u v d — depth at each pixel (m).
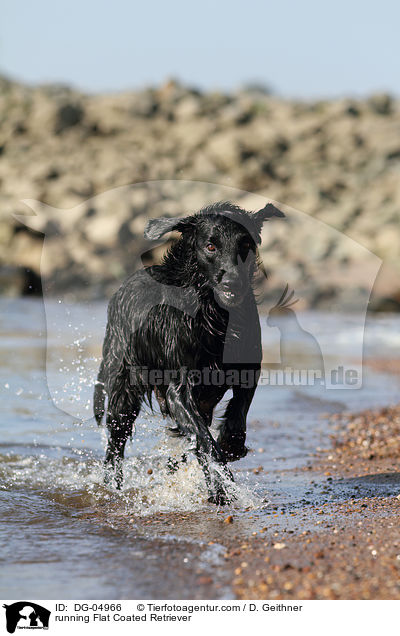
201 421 9.09
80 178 51.06
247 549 7.47
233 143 55.03
